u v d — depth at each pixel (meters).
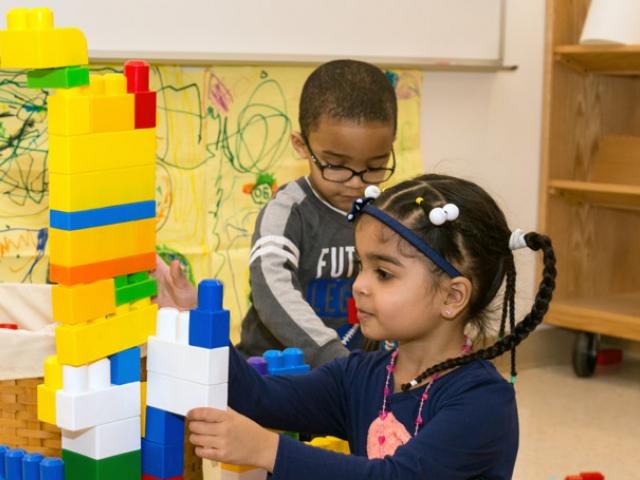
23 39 0.82
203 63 2.23
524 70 2.91
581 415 2.55
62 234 0.84
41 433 1.12
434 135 2.73
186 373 0.88
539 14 2.92
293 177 2.42
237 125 2.31
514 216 2.95
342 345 1.38
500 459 0.98
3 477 0.95
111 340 0.88
